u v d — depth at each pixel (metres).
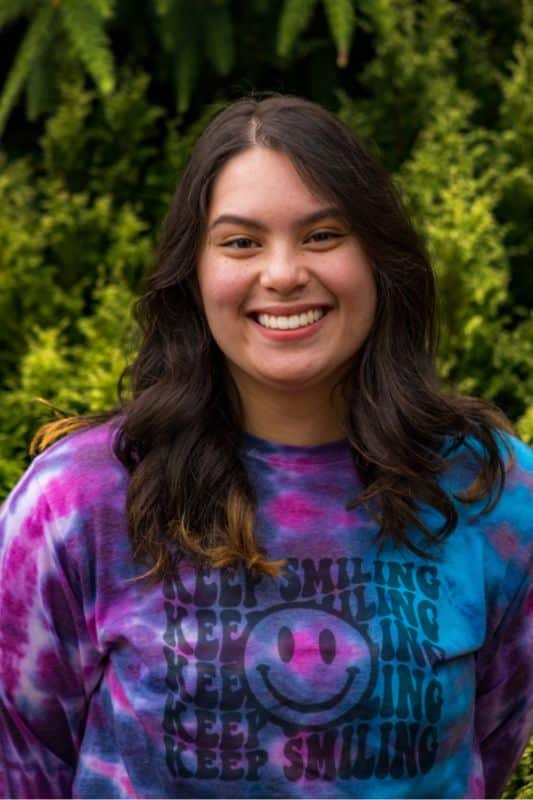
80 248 4.78
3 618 2.26
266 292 2.10
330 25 4.56
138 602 2.16
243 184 2.09
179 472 2.20
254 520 2.17
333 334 2.14
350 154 2.14
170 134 5.05
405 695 2.10
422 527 2.19
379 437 2.23
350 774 2.09
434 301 2.37
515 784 2.98
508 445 2.34
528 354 4.42
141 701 2.12
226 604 2.12
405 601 2.14
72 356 4.61
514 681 2.38
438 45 5.06
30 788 2.36
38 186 5.08
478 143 5.17
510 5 5.33
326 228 2.10
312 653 2.09
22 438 4.02
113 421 2.32
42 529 2.20
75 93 4.79
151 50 5.15
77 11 4.37
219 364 2.30
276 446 2.25
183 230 2.21
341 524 2.18
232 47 4.69
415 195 4.56
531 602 2.31
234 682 2.09
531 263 4.85
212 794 2.10
